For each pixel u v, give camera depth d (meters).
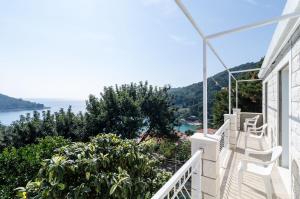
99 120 14.65
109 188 2.91
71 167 2.87
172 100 19.42
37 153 6.55
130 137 15.12
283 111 4.84
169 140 17.66
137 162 3.55
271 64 6.12
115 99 15.84
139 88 18.80
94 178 2.95
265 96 8.85
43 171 2.96
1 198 5.95
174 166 13.39
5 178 6.29
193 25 2.30
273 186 3.55
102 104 15.68
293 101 3.16
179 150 15.41
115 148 3.50
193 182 2.42
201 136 2.80
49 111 14.23
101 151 3.39
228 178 3.87
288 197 3.22
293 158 3.12
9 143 12.45
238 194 3.28
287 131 4.72
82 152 3.19
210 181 2.61
